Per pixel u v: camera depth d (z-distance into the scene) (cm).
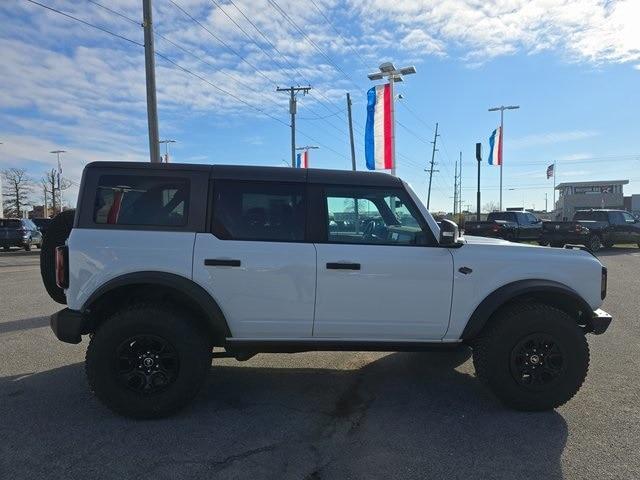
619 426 406
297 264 423
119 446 368
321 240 432
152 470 335
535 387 431
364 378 523
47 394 468
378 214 445
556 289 436
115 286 410
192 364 413
